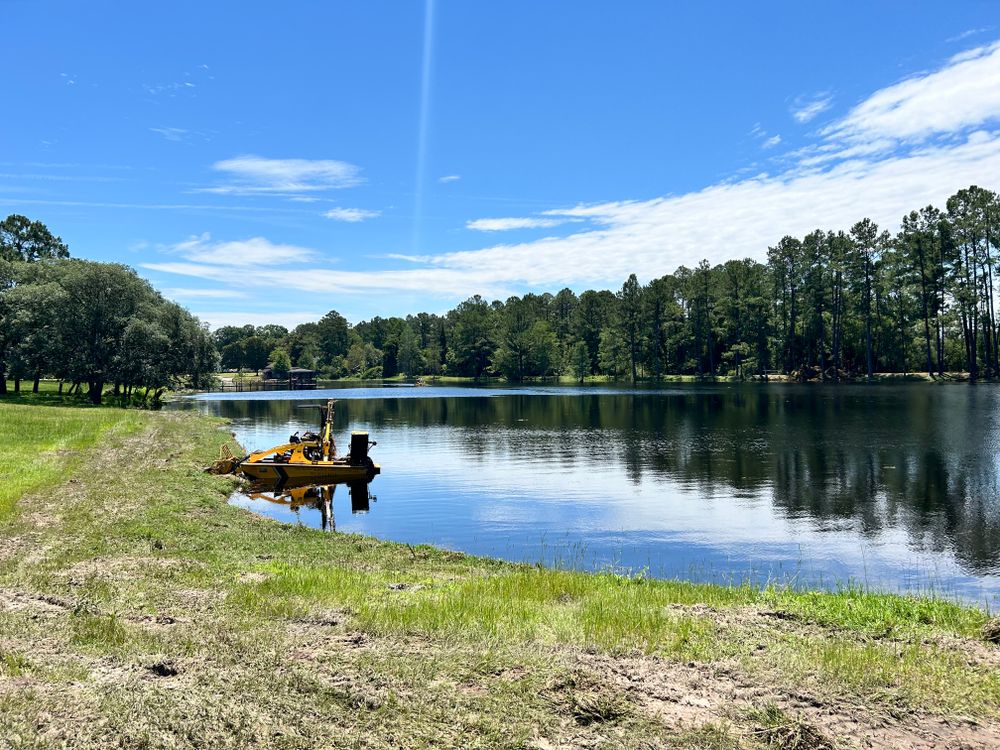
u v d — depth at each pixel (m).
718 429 37.75
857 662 6.46
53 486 17.45
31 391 65.44
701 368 112.00
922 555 13.89
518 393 86.00
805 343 99.06
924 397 56.25
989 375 81.38
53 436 28.58
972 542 14.76
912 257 84.56
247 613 7.84
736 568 13.21
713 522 17.08
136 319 59.19
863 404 50.47
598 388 95.56
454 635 7.11
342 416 53.72
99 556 10.88
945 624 8.16
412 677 5.88
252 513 16.95
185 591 8.80
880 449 28.03
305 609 8.05
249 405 68.06
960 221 81.19
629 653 6.75
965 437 31.03
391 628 7.31
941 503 18.47
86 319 58.28
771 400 58.44
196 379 72.00
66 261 66.44
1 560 10.25
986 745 5.05
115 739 4.60
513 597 9.03
